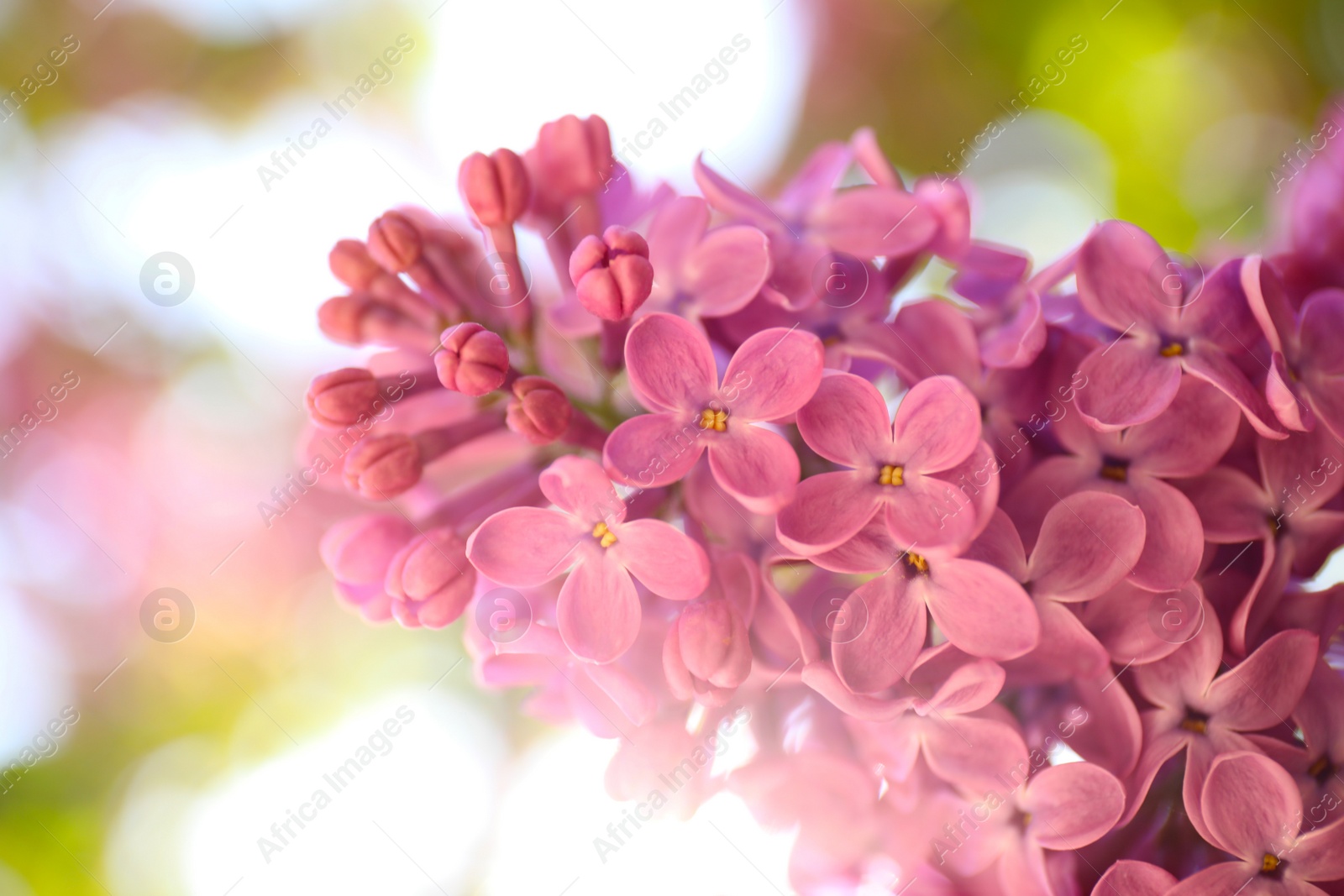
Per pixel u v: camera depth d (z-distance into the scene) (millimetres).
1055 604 258
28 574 314
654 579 257
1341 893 256
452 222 292
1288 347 263
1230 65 331
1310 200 284
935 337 267
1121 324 263
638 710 258
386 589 268
